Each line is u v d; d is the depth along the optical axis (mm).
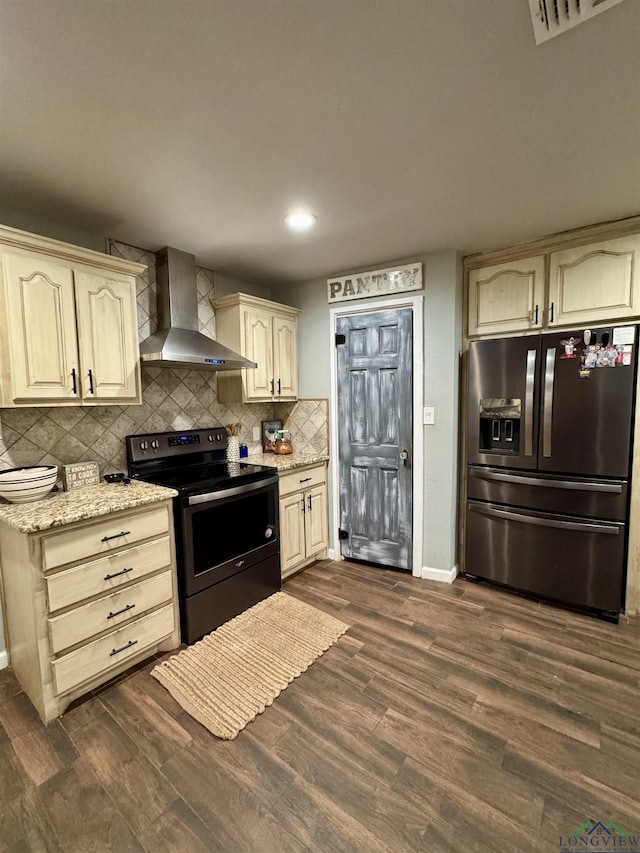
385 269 2836
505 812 1263
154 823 1247
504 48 1084
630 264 2217
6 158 1549
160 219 2107
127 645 1875
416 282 2729
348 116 1352
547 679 1844
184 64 1117
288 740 1540
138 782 1382
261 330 2941
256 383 2912
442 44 1074
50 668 1633
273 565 2668
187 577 2115
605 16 985
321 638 2166
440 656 2016
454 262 2613
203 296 2922
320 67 1142
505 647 2082
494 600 2564
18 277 1722
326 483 3275
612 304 2277
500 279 2625
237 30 1020
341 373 3121
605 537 2285
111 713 1688
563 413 2348
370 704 1711
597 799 1301
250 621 2342
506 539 2621
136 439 2447
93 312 1979
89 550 1726
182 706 1718
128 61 1102
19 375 1734
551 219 2197
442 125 1407
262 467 2693
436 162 1640
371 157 1597
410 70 1157
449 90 1238
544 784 1351
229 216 2086
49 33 1012
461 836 1196
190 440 2727
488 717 1633
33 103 1247
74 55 1078
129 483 2230
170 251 2490
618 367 2182
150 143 1479
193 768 1432
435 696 1750
